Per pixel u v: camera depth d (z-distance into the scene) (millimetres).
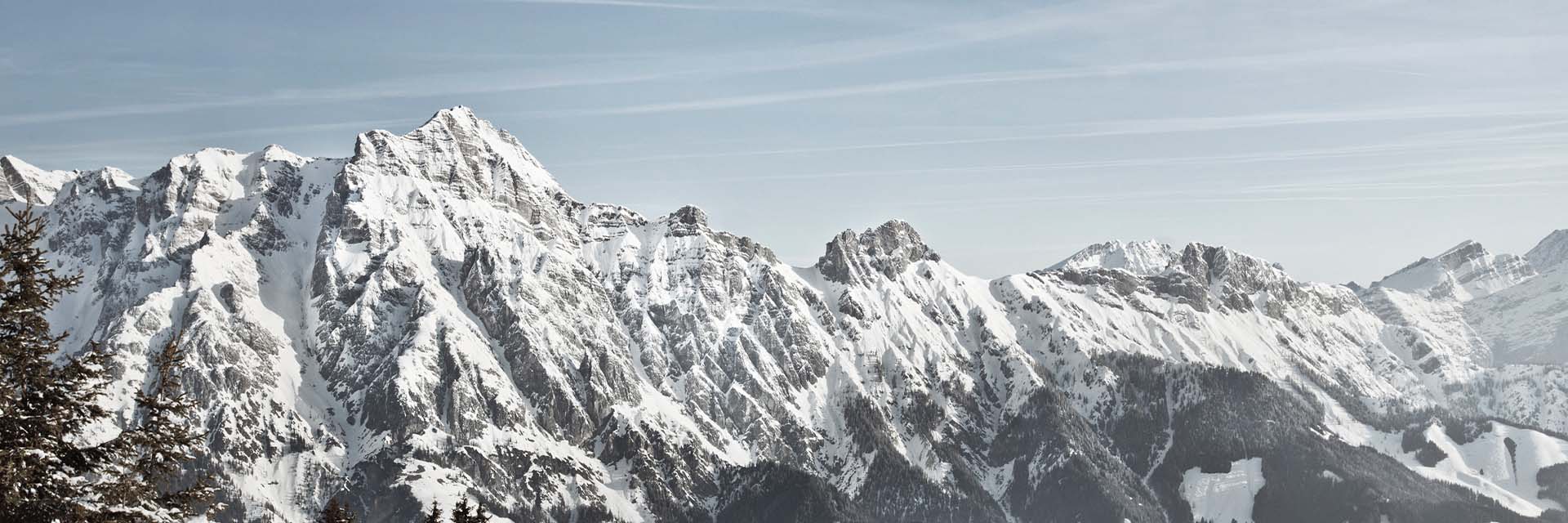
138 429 67688
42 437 63656
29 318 63688
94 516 65250
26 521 63406
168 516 68875
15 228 63875
